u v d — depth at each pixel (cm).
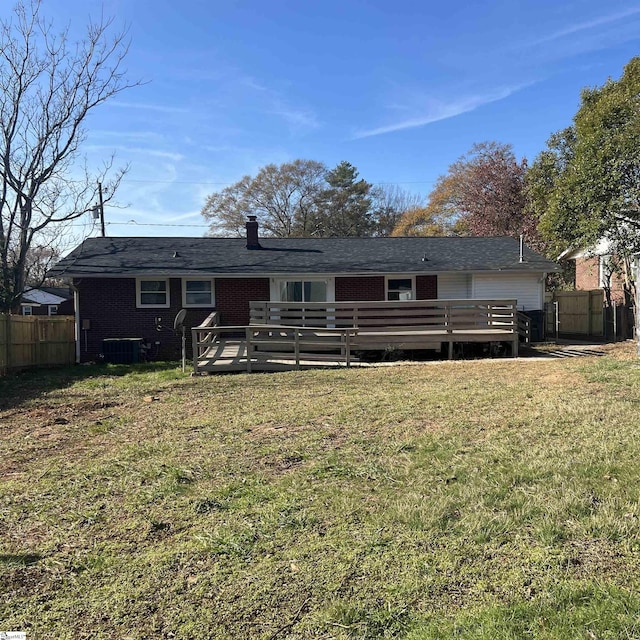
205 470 475
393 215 5453
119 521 378
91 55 1842
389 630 247
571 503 364
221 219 5119
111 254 1712
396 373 1013
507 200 3191
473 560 303
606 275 1891
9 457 542
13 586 298
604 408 624
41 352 1409
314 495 407
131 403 815
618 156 1300
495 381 866
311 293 1666
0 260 1770
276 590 284
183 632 254
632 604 251
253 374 1082
